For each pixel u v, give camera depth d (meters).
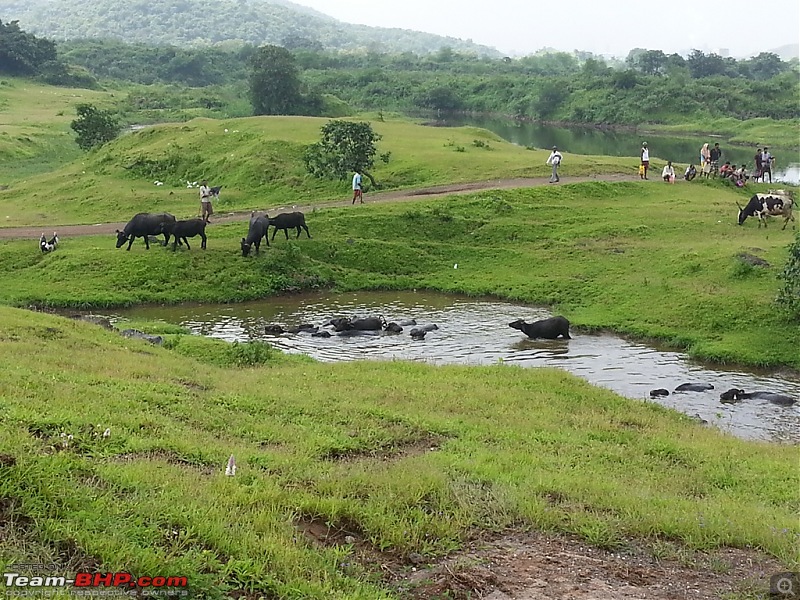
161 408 10.33
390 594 5.71
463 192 31.47
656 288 22.12
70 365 12.38
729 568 6.62
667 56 120.44
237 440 9.38
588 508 7.71
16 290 23.12
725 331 19.41
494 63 138.38
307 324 20.92
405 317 22.02
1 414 8.12
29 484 6.02
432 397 12.85
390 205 29.73
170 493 6.63
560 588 6.04
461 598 5.79
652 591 6.11
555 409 12.84
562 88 94.25
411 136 43.97
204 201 28.53
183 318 21.86
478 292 24.19
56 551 5.39
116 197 34.31
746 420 14.59
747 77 120.81
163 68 120.69
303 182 34.72
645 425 12.54
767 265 22.05
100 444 8.02
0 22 103.81
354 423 10.70
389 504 7.25
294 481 7.80
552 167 35.09
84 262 24.61
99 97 88.19
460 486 7.90
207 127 43.25
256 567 5.57
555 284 23.89
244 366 15.94
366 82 107.25
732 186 36.50
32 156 53.97
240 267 24.78
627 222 28.28
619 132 81.56
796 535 7.35
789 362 17.70
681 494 8.88
